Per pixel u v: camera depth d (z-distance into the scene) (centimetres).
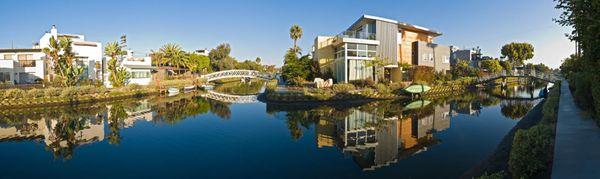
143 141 1516
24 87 3500
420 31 4753
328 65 4322
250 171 1039
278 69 11631
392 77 4069
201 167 1093
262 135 1627
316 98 2983
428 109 2558
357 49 3712
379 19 3869
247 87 6219
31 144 1496
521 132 747
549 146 762
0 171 1077
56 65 3662
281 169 1052
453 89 4247
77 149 1376
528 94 3934
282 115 2352
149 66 5481
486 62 6950
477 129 1669
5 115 2480
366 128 1775
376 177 948
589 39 736
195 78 5981
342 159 1155
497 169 823
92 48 4606
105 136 1659
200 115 2417
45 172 1065
